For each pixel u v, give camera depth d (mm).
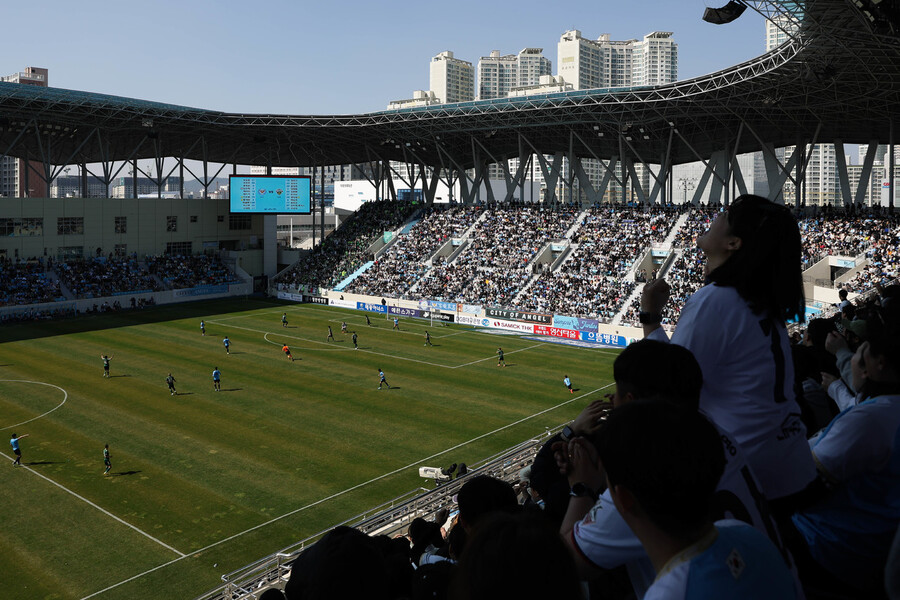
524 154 109250
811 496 5207
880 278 65188
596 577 4406
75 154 111688
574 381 61531
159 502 36094
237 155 128500
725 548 3467
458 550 7305
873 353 5355
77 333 80562
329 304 103625
